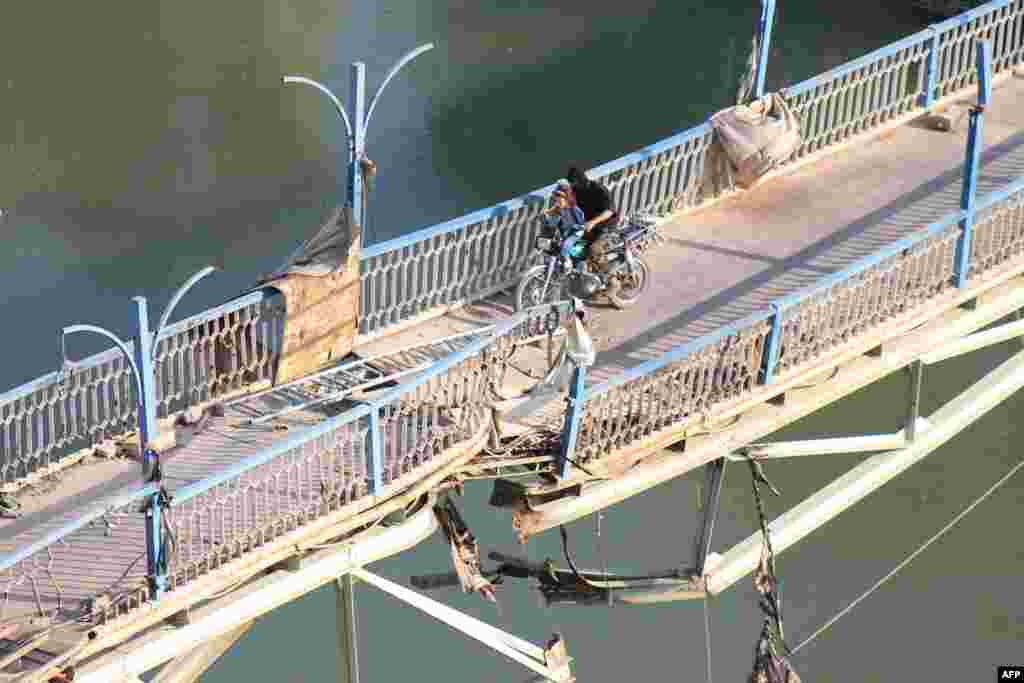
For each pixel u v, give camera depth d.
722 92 72.94
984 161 44.28
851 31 79.12
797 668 49.44
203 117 69.19
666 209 41.47
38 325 56.06
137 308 28.03
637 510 55.66
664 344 36.75
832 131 44.44
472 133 68.69
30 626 27.45
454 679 48.06
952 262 38.22
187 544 29.22
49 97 70.06
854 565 53.81
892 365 37.75
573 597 38.75
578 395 31.88
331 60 74.12
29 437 31.77
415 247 57.75
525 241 38.53
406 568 53.03
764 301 38.47
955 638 50.69
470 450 31.89
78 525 27.48
